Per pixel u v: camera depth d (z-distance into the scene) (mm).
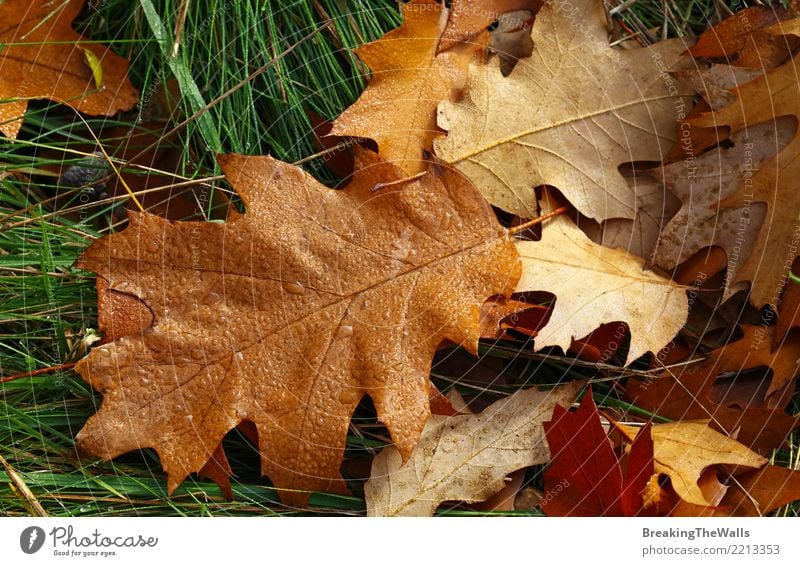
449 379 717
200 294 677
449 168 683
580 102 708
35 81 719
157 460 706
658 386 717
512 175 705
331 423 677
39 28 718
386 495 693
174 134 736
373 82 705
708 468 701
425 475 696
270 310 678
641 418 718
